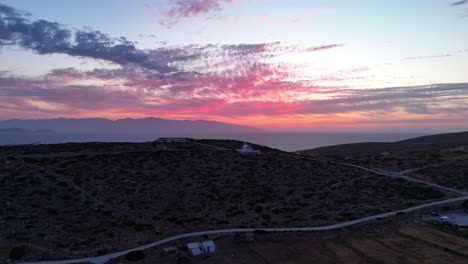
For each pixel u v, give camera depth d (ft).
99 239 140.97
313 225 158.40
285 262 124.36
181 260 125.90
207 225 161.27
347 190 202.59
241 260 126.72
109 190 188.65
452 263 115.24
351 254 127.85
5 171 198.59
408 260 119.75
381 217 161.89
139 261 125.80
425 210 166.61
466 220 153.17
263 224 160.86
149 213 171.01
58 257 123.95
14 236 132.57
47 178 193.06
